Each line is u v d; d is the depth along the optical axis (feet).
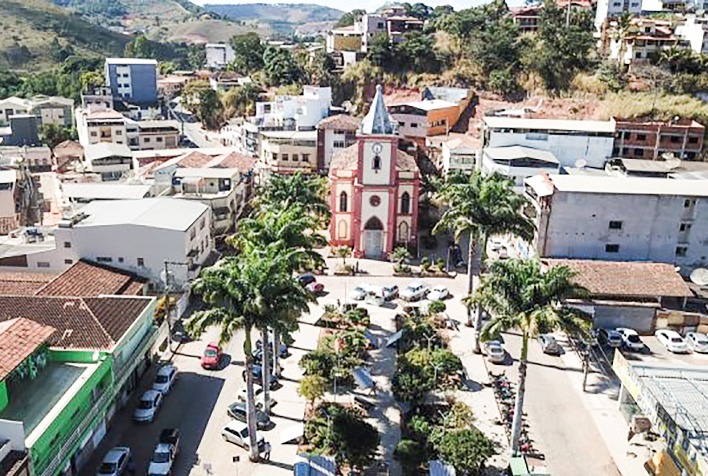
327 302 247.70
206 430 168.55
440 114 448.24
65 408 137.08
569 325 146.00
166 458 151.33
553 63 481.87
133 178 350.23
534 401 183.62
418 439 156.66
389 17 603.67
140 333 182.60
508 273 152.87
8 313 172.65
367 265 287.28
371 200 289.33
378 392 186.60
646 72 455.22
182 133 533.14
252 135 448.65
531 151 329.72
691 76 443.73
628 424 173.06
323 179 338.13
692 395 149.38
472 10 603.26
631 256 255.70
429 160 412.57
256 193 348.18
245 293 142.92
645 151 370.94
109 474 145.28
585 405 182.29
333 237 303.48
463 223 203.82
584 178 265.34
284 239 192.75
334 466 144.36
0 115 558.56
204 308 237.45
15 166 370.73
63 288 207.10
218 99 579.07
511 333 225.15
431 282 271.08
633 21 501.56
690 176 304.50
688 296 223.51
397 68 535.19
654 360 207.41
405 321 227.61
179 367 199.72
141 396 181.37
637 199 248.32
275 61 595.06
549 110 443.32
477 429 162.30
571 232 253.24
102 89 601.21
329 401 179.93
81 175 384.88
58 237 231.91
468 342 218.18
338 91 542.98
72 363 158.61
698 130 368.07
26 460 122.42
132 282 228.22
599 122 362.53
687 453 131.23
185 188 305.12
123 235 231.30
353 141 399.03
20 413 136.46
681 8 594.65
